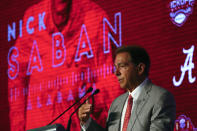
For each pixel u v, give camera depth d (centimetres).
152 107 267
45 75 680
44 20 699
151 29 579
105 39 623
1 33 747
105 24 628
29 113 686
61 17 679
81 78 638
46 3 702
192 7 543
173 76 545
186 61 536
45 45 690
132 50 286
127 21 607
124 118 279
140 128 264
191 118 519
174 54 550
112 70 606
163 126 258
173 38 555
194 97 521
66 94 649
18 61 717
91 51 634
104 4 637
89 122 288
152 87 279
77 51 650
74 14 665
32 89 691
